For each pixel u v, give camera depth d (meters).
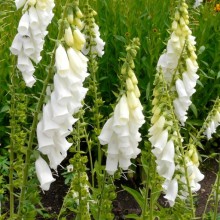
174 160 1.56
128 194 2.37
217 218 1.91
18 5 1.51
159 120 1.54
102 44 1.95
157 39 2.51
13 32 2.54
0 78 2.39
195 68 1.73
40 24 1.51
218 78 2.76
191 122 2.64
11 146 1.64
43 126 1.35
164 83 1.55
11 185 1.67
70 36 1.31
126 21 2.65
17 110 1.67
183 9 1.79
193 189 1.72
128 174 2.44
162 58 1.83
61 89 1.32
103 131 1.49
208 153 2.74
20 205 1.46
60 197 2.30
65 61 1.31
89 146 1.94
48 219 2.17
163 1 2.82
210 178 2.54
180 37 1.81
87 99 2.54
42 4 1.50
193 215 1.65
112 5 2.77
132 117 1.48
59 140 1.37
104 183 1.59
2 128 2.38
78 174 1.65
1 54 2.41
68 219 2.17
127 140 1.46
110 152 1.49
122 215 2.23
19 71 1.64
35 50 1.55
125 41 2.48
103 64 2.63
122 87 1.47
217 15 2.96
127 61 1.45
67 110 1.33
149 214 1.76
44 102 1.35
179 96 1.70
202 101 2.75
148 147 1.65
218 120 1.77
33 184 1.44
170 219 1.78
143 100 2.56
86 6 1.91
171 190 1.59
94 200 1.79
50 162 1.38
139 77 2.60
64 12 1.32
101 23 2.74
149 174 1.69
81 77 1.33
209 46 2.84
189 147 1.73
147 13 2.71
